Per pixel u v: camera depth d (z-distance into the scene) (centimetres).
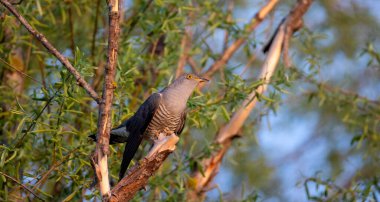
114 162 1049
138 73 1180
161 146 845
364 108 1391
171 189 1214
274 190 1870
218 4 1589
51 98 911
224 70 1348
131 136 1008
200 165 1166
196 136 1436
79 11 1230
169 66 1288
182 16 1231
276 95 1195
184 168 1157
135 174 834
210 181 1303
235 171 1833
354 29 1931
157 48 1416
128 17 1366
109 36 831
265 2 1538
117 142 1047
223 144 1318
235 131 1322
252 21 1462
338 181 1736
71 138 1105
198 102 1077
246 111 1313
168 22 1218
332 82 1817
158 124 1066
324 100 1457
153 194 1193
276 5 1614
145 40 1251
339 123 1914
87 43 1378
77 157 989
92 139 1003
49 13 1263
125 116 1016
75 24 1398
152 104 1045
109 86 826
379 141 1391
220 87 1286
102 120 820
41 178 970
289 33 1376
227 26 1347
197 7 1355
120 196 820
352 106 1398
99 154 816
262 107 1296
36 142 1069
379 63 1373
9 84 1227
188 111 1125
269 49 1372
